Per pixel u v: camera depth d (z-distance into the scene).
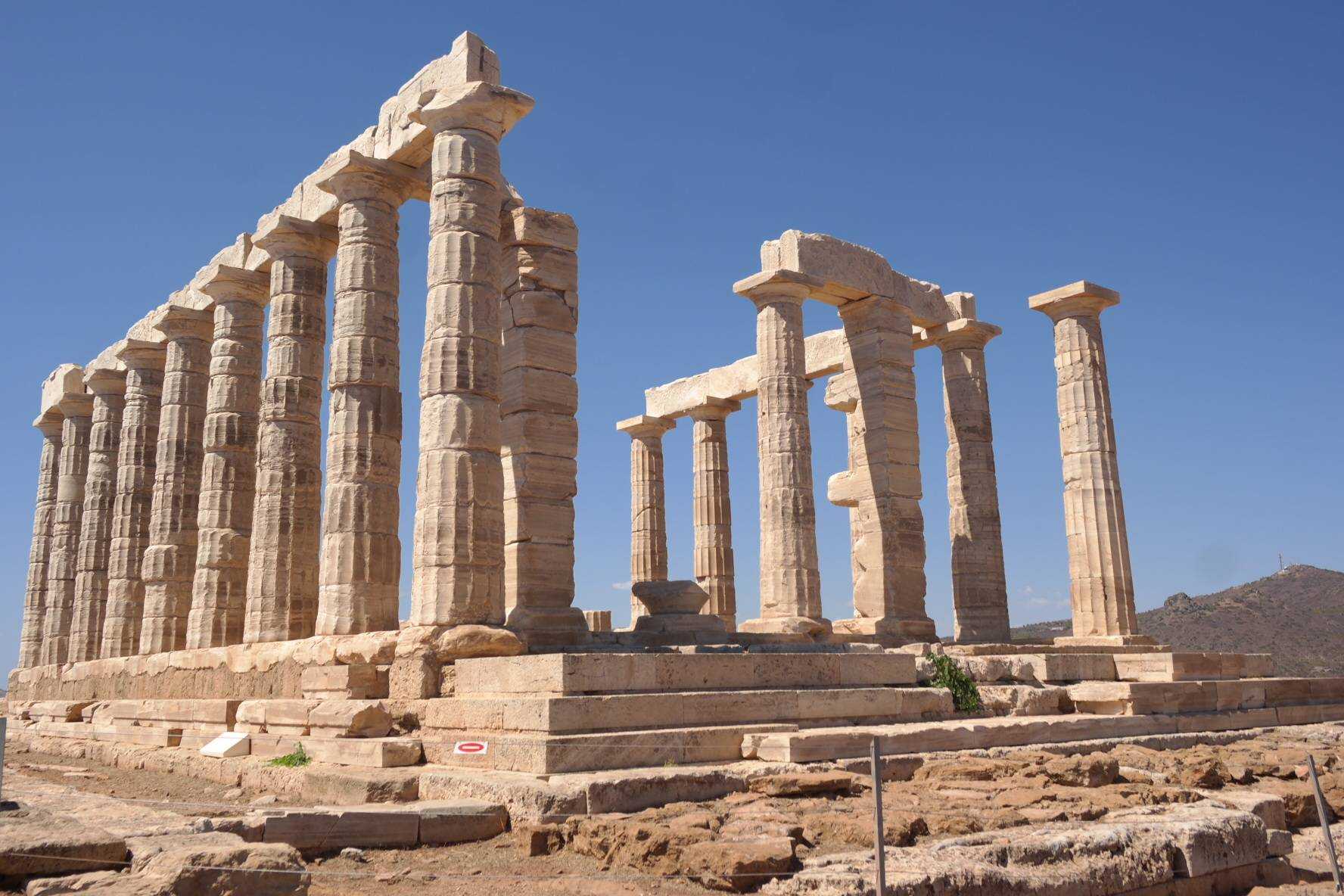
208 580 22.66
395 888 8.78
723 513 31.55
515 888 8.68
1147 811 10.47
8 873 7.34
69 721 24.91
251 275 23.88
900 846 9.07
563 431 18.09
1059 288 24.83
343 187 19.55
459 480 15.95
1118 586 23.61
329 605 17.58
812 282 22.52
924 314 25.39
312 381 21.50
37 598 33.53
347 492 18.05
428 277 17.02
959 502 25.34
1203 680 19.41
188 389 26.34
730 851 8.46
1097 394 24.48
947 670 17.16
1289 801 12.63
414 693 14.82
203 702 18.70
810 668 15.04
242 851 7.73
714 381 31.89
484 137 17.38
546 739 11.43
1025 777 12.11
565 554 17.69
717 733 12.62
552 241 18.53
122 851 7.81
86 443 32.72
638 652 14.99
